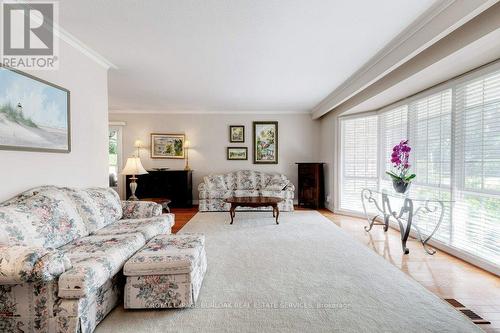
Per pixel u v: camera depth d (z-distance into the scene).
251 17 2.16
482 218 2.53
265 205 4.25
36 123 2.08
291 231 3.81
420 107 3.45
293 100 5.16
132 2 1.94
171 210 5.54
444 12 1.97
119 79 3.79
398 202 3.93
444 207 2.94
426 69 2.59
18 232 1.56
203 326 1.59
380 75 3.00
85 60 2.76
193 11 2.06
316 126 6.26
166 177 5.82
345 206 5.10
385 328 1.57
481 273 2.37
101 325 1.60
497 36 1.89
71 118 2.54
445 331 1.54
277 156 6.27
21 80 1.95
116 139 6.18
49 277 1.29
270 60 3.08
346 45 2.69
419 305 1.82
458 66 2.51
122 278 1.92
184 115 6.23
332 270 2.42
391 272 2.37
